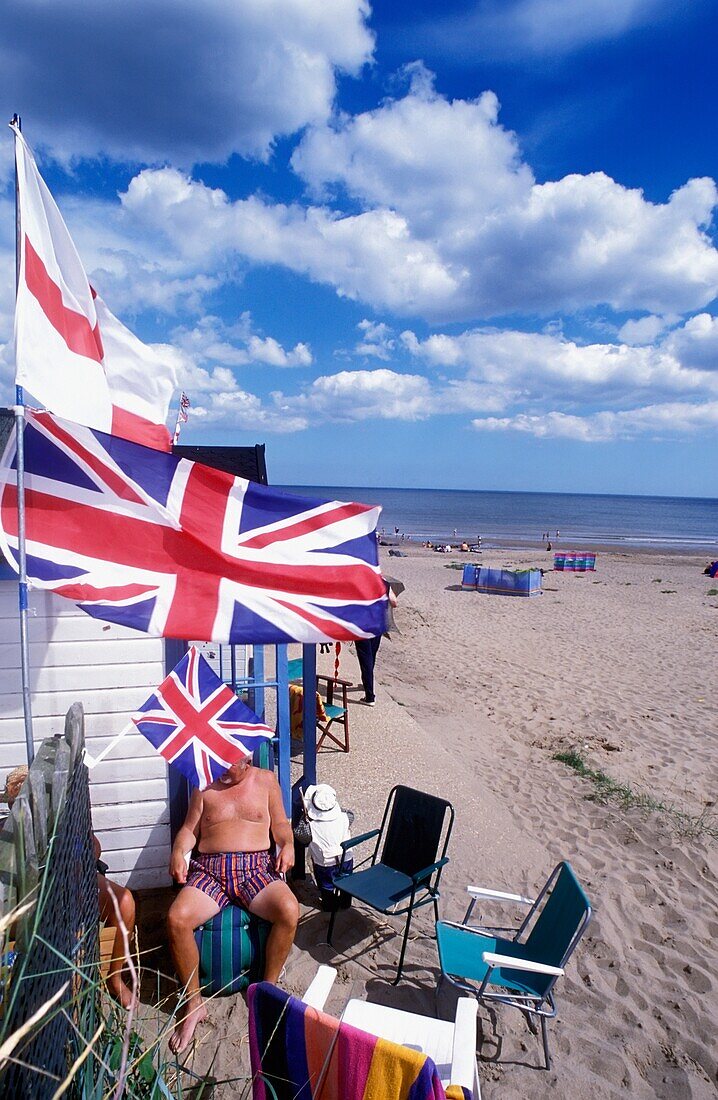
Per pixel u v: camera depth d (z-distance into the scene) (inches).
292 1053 105.3
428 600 892.0
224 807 175.0
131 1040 109.7
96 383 161.2
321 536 166.7
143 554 155.5
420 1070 93.9
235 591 158.9
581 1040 163.9
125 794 209.0
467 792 301.9
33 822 89.8
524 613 821.2
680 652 629.0
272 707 254.2
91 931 124.8
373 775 308.5
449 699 459.8
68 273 152.4
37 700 201.5
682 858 256.8
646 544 2719.0
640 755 374.6
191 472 159.0
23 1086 74.3
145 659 206.4
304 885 220.5
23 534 133.3
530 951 170.7
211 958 166.7
